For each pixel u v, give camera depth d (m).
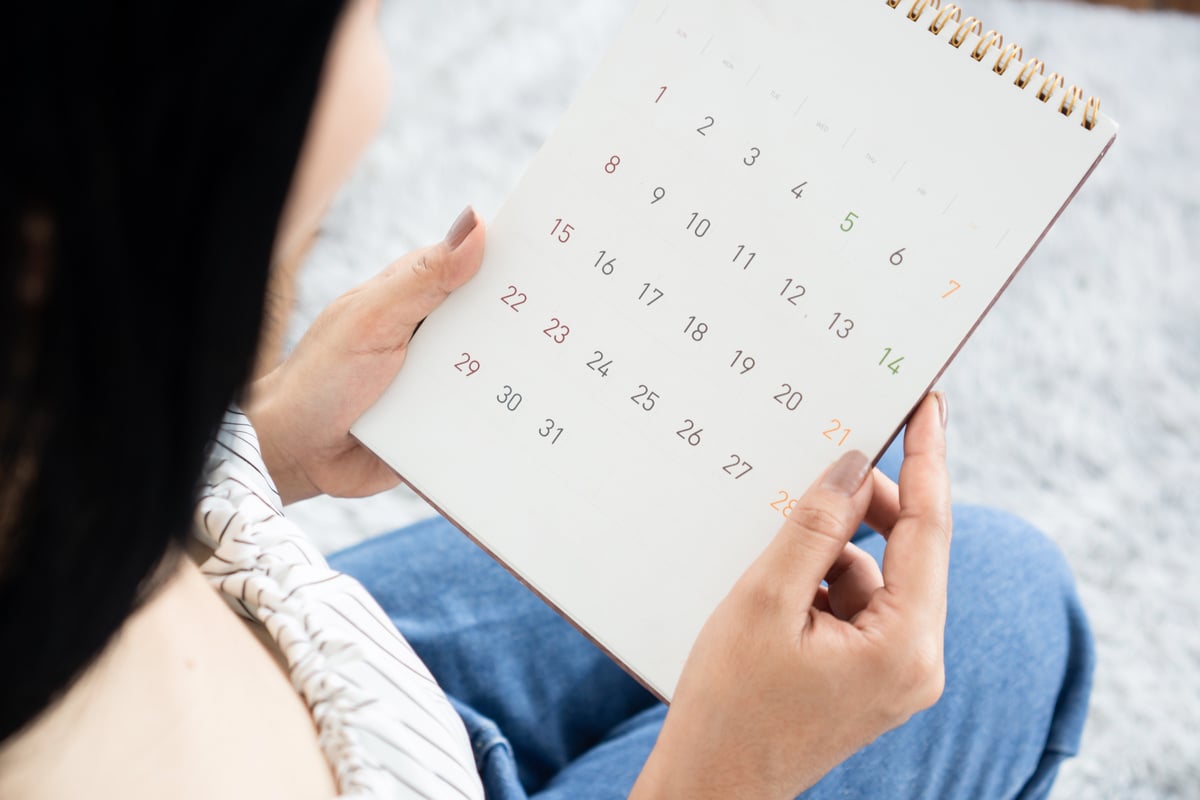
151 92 0.21
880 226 0.45
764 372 0.46
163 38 0.21
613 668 0.63
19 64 0.19
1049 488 1.06
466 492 0.49
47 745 0.32
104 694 0.34
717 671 0.41
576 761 0.59
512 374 0.49
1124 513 1.04
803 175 0.46
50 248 0.21
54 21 0.19
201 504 0.44
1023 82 0.44
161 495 0.26
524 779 0.61
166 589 0.36
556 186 0.48
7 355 0.22
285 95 0.23
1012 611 0.60
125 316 0.22
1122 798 0.92
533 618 0.62
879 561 0.64
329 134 0.28
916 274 0.45
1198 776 0.93
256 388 0.55
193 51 0.21
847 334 0.45
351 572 0.62
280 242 0.29
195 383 0.25
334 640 0.42
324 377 0.50
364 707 0.40
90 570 0.25
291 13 0.22
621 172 0.48
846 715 0.41
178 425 0.26
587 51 1.26
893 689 0.41
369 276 1.10
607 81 0.48
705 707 0.42
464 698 0.60
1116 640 0.99
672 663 0.47
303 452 0.55
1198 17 1.33
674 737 0.42
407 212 1.14
